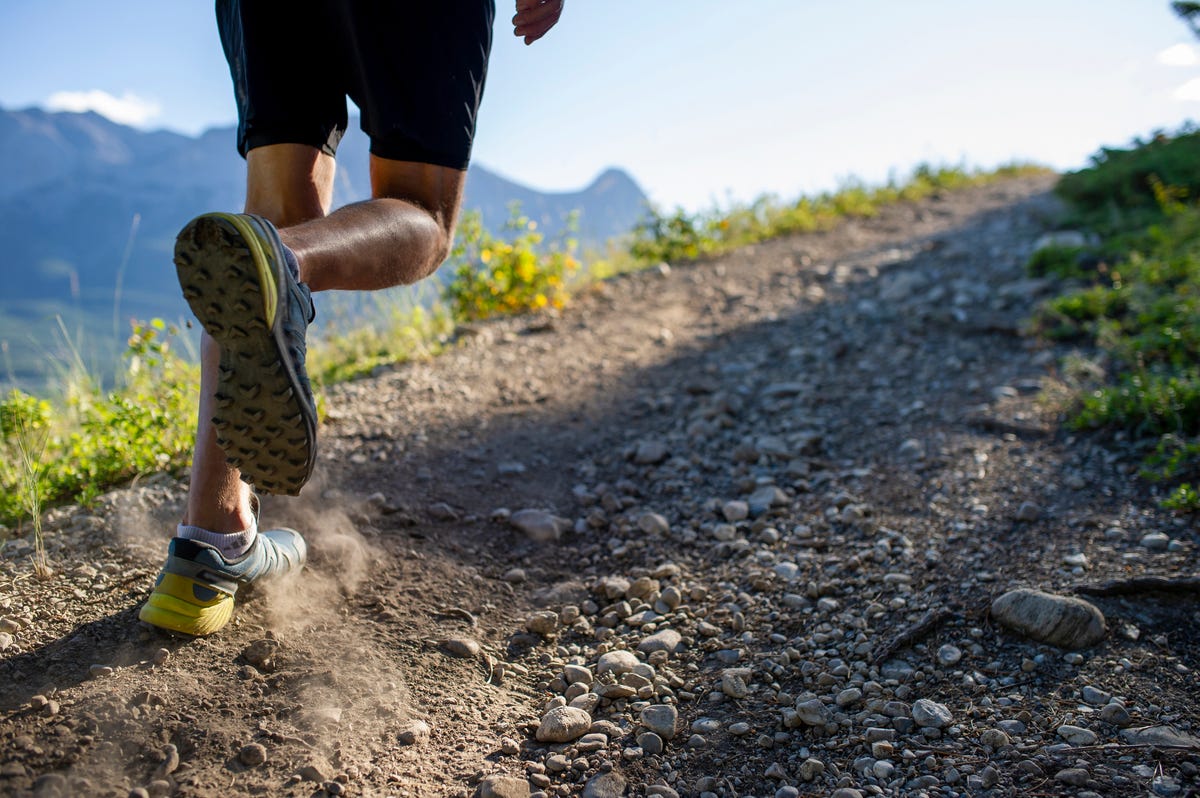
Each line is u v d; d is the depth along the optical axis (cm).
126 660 162
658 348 496
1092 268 539
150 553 211
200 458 165
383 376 413
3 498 246
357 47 159
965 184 1188
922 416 361
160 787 131
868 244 771
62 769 133
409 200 162
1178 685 175
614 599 229
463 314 559
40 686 152
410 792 142
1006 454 311
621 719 173
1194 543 234
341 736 153
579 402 402
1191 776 144
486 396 397
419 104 160
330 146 177
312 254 130
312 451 137
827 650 198
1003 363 416
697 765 158
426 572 228
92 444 286
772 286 634
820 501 288
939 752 157
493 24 175
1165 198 659
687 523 279
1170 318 396
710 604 224
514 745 160
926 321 496
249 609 187
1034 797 141
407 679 176
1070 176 782
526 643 204
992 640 196
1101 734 159
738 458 331
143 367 336
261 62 163
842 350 463
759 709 175
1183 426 306
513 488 300
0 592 187
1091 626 193
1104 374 371
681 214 758
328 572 215
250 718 152
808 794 148
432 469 301
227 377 125
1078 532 247
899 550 245
